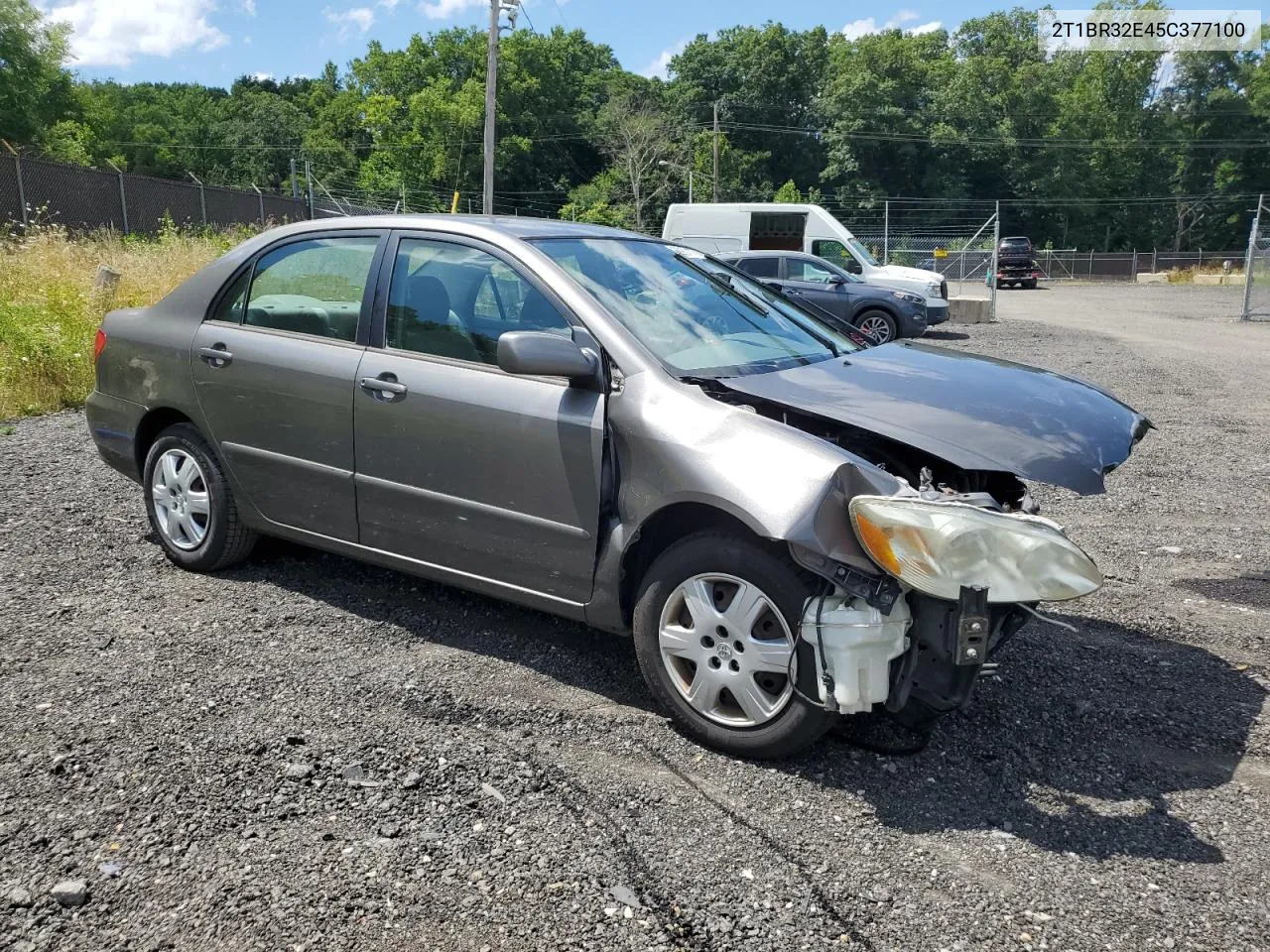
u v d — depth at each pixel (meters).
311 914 2.45
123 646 3.96
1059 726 3.58
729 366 3.69
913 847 2.81
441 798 2.97
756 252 18.22
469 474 3.74
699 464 3.18
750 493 3.04
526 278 3.79
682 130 82.69
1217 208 80.00
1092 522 6.25
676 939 2.41
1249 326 21.73
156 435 4.97
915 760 3.30
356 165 92.38
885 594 2.96
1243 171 78.88
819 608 3.00
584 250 4.06
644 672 3.45
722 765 3.23
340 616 4.33
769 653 3.14
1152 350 16.22
